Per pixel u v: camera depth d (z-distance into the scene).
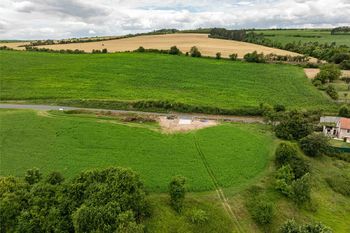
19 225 44.59
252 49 184.50
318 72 143.50
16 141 73.81
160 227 50.09
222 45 192.62
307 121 91.44
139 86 122.50
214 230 51.88
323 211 61.88
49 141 74.56
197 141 78.88
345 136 90.75
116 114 95.19
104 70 138.50
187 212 53.94
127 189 49.34
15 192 48.22
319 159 79.69
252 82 132.75
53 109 97.62
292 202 61.25
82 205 45.47
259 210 55.81
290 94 121.88
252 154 74.62
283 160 70.44
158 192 58.09
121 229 42.88
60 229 45.00
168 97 112.56
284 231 51.91
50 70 136.75
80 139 76.19
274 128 89.81
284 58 163.88
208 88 124.25
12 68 137.12
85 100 106.06
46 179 52.50
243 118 102.50
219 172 66.50
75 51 170.88
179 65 148.88
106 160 67.56
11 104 101.19
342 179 72.12
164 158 70.00
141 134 80.88
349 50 172.25
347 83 134.38
